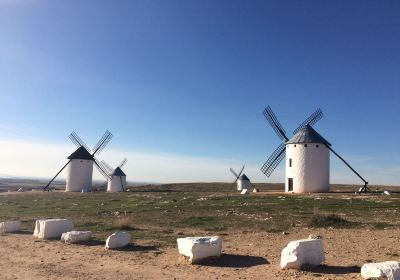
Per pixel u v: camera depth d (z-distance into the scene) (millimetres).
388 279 10812
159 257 15070
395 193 48094
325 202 35469
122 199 47562
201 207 33219
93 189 86375
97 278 12062
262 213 28344
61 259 14852
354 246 16406
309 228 21594
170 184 107875
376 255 14680
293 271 12469
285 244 17188
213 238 14727
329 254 14930
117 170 82875
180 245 14922
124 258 14922
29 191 75312
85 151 78562
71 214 31062
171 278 11992
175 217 27438
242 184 88375
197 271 12836
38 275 12453
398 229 20594
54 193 65312
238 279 11766
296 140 55125
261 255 14977
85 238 18562
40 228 20234
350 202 34969
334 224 22344
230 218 26141
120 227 22781
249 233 20391
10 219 28422
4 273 12727
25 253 16047
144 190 84188
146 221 25766
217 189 88312
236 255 14977
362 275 11430
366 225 22047
